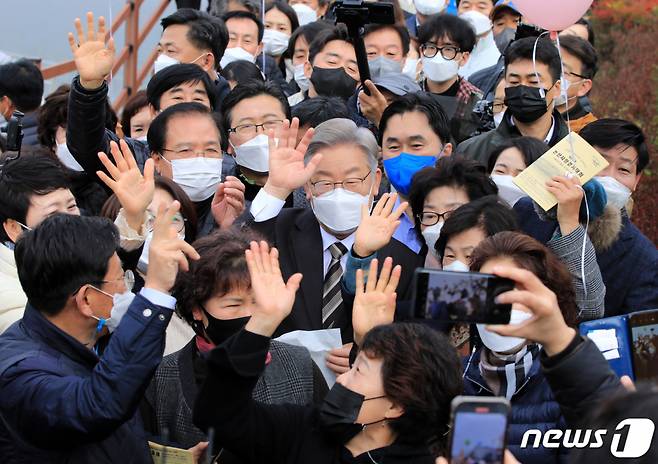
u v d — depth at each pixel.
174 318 4.77
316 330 4.77
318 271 4.97
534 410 4.01
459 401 2.77
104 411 3.43
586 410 3.04
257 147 6.09
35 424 3.51
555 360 3.08
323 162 5.05
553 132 6.68
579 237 4.84
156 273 3.57
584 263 4.83
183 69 6.77
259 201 4.97
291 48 8.66
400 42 7.79
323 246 5.05
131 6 10.67
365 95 6.79
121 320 3.54
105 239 3.73
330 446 3.57
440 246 4.81
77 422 3.45
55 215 3.77
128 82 10.66
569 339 3.08
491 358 4.13
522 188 4.94
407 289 5.00
